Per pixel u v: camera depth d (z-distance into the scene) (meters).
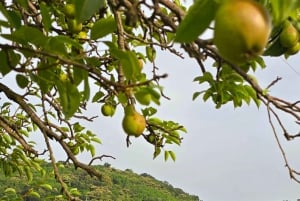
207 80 4.95
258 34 1.97
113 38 5.39
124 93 3.36
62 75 4.11
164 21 2.96
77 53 4.13
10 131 5.45
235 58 2.01
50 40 3.10
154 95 3.13
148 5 2.93
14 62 3.32
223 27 1.98
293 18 3.37
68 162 4.80
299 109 3.19
